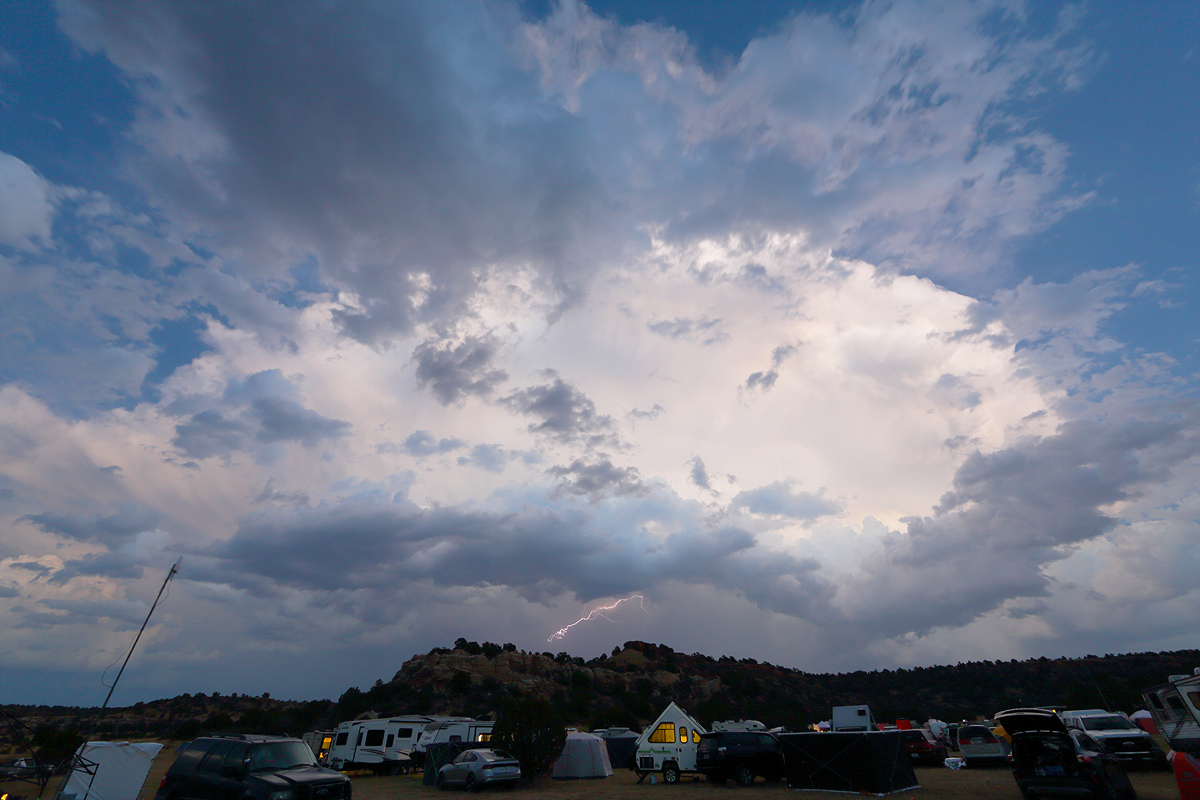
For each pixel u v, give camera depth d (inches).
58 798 666.8
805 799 775.7
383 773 1508.4
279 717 3245.6
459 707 3612.2
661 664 5344.5
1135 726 895.1
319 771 585.9
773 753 955.3
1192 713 561.6
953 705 3410.4
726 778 992.2
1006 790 773.9
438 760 1164.5
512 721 1131.3
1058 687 3371.1
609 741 1659.7
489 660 4539.9
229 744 596.4
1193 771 534.9
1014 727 636.1
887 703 3727.9
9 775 834.2
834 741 841.5
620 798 840.9
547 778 1214.9
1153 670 3373.5
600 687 4466.0
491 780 952.3
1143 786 725.9
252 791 538.3
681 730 1096.8
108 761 692.7
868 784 796.0
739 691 4254.4
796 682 4795.8
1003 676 3796.8
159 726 3484.3
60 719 3668.8
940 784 855.7
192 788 574.2
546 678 4451.3
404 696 3794.3
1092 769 587.5
